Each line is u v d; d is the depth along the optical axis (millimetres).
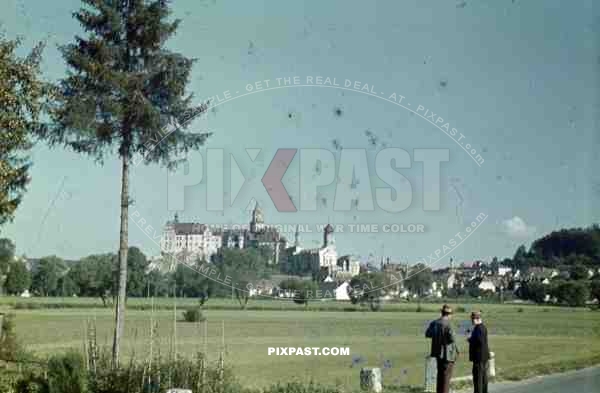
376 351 40312
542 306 77312
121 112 23141
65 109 22719
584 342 44750
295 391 19000
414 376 26703
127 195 24234
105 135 23422
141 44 24062
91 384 16391
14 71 20953
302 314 73562
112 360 18062
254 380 23703
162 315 58469
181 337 42438
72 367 16250
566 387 20391
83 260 90688
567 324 62375
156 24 23797
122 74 23234
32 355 25688
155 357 18203
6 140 20828
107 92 23422
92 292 90438
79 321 61625
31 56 21547
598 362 28812
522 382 21812
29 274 89812
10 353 24609
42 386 16109
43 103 22094
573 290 74188
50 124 22938
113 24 23609
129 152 24156
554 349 38594
